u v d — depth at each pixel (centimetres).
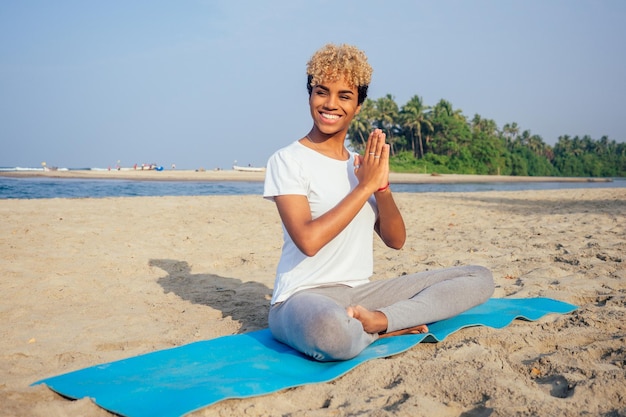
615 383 210
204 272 504
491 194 1922
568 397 203
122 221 787
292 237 242
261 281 466
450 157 6788
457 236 715
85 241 615
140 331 322
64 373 247
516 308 334
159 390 213
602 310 325
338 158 267
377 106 6775
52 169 6481
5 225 698
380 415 190
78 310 369
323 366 244
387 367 237
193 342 287
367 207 273
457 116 7281
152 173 5522
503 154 7625
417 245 644
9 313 356
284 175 252
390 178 4666
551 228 760
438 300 271
